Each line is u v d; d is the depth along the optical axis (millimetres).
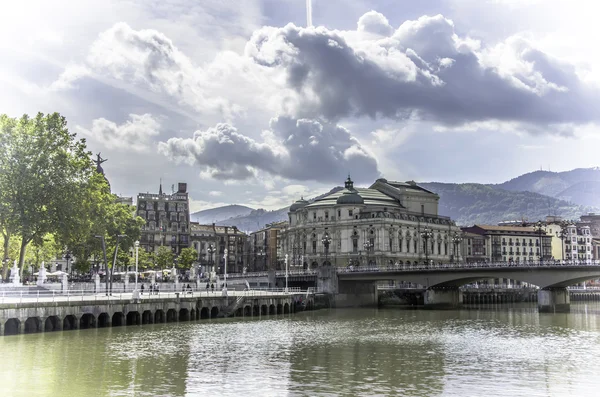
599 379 52562
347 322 110062
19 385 48062
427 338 82625
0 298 77000
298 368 56688
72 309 80125
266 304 122250
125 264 159875
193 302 103500
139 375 52438
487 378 52625
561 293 147375
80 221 105500
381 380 51375
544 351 69750
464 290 197750
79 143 111688
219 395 45781
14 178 98500
